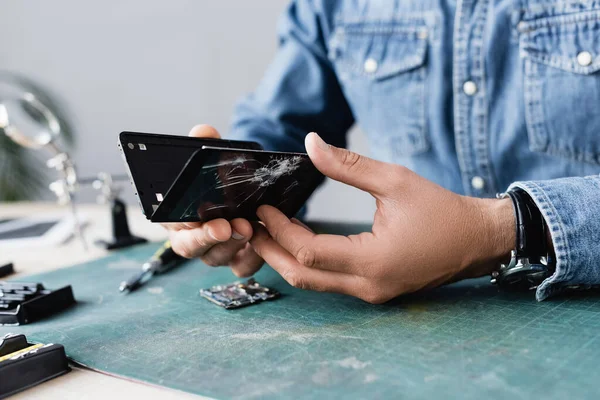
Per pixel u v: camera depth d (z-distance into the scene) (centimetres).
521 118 97
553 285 60
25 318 62
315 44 119
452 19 102
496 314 56
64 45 291
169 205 56
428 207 58
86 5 282
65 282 80
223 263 73
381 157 117
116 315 63
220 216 62
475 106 101
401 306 61
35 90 276
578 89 91
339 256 59
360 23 113
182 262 87
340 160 58
